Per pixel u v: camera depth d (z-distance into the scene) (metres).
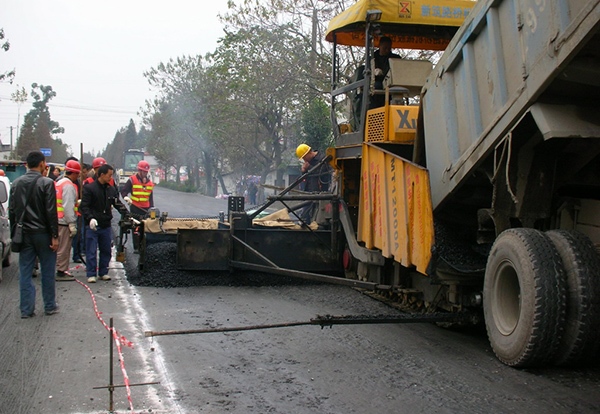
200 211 27.03
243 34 26.17
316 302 8.46
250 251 9.66
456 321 6.22
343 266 9.68
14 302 8.35
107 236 10.10
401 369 5.45
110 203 10.13
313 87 24.95
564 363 5.32
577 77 4.82
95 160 10.66
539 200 5.75
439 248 6.79
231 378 5.17
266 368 5.45
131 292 9.03
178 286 9.55
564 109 5.10
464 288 6.51
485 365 5.57
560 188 6.12
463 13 8.41
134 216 10.72
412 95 8.12
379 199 7.45
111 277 10.48
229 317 7.41
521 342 5.23
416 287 7.56
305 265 9.73
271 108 32.22
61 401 4.60
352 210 9.23
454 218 7.21
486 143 5.80
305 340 6.43
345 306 8.18
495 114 5.65
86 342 6.24
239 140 38.53
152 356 5.77
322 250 9.74
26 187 7.32
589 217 5.74
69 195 9.98
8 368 5.39
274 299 8.66
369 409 4.48
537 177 5.71
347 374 5.30
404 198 6.70
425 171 6.13
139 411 4.41
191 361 5.64
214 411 4.43
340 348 6.14
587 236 5.60
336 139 9.34
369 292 8.99
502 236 5.62
